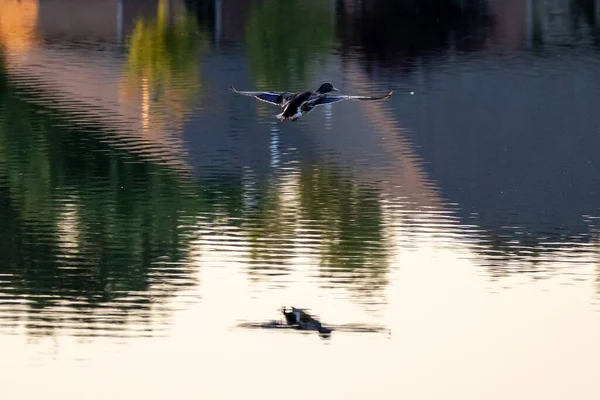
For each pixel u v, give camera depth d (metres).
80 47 50.62
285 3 61.72
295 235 27.80
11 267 26.03
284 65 47.56
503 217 29.41
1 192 31.97
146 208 29.98
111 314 23.00
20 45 51.03
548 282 24.64
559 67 46.62
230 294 23.86
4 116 39.22
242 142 36.41
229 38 52.53
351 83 44.59
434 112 40.19
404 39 52.50
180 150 35.50
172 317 22.83
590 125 38.75
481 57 48.47
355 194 31.30
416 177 33.09
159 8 60.47
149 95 42.28
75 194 31.52
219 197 31.19
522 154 35.59
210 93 42.53
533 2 61.81
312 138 36.59
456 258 26.30
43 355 21.12
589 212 29.88
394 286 24.33
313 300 23.58
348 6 60.88
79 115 39.31
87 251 26.86
